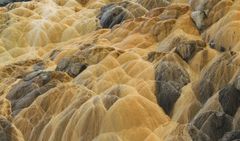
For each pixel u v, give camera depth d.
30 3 25.80
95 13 24.72
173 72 14.33
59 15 24.77
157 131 12.52
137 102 13.15
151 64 15.33
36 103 14.55
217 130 11.45
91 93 14.38
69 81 15.79
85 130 12.78
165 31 17.97
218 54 14.97
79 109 13.36
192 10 18.36
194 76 14.59
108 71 15.51
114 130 12.52
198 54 15.03
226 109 11.78
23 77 17.11
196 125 11.80
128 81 14.86
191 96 13.31
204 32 16.64
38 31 23.58
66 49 19.23
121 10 22.27
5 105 15.06
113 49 16.67
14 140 13.66
